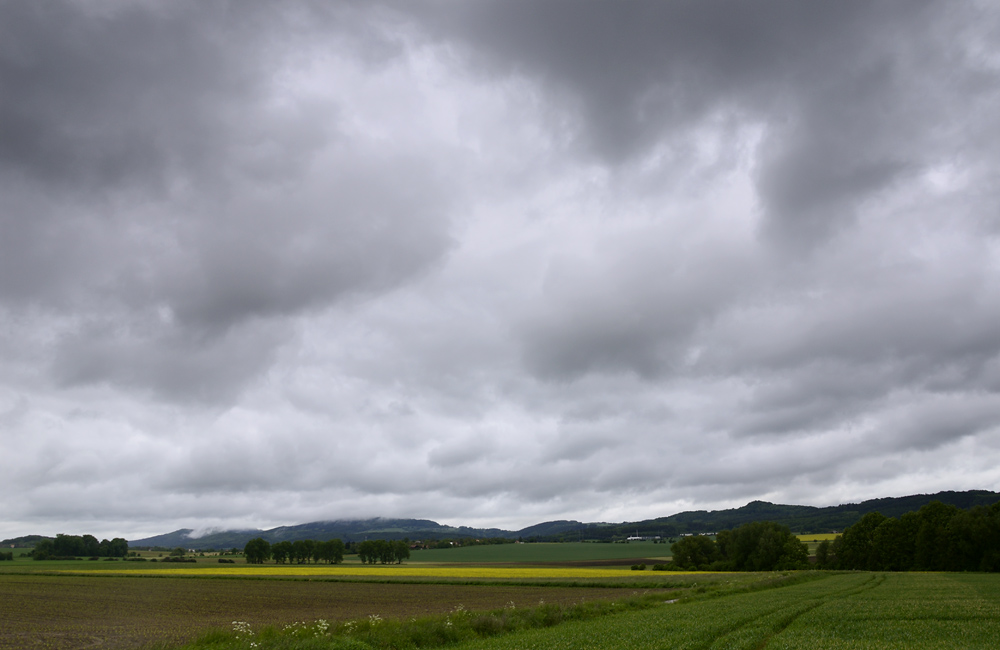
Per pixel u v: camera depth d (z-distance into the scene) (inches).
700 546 5506.9
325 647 901.2
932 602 1544.0
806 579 2960.1
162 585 3179.1
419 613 1824.6
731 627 1084.5
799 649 851.4
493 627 1185.4
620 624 1189.1
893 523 4261.8
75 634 1370.6
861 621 1179.3
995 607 1403.8
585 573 4416.8
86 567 5383.9
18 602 2212.1
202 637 1053.2
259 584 3272.6
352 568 5502.0
